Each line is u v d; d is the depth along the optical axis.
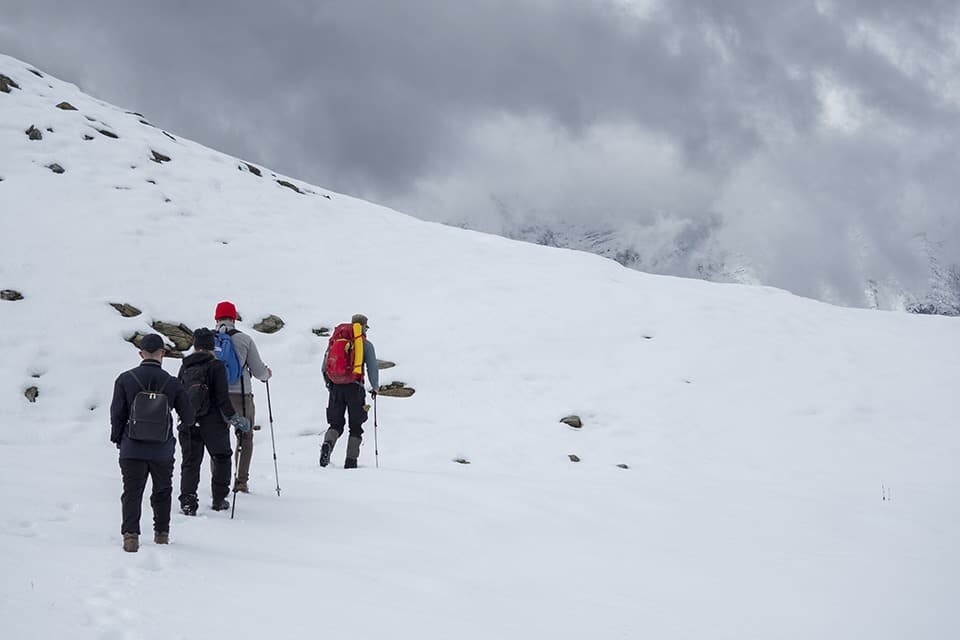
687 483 13.20
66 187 21.06
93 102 27.20
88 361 15.01
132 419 7.02
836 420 16.86
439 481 11.60
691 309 22.02
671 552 9.29
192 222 21.73
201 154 26.80
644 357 19.05
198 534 7.89
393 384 16.73
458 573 7.74
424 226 27.75
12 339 14.86
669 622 6.88
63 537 7.22
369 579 7.02
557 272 23.97
